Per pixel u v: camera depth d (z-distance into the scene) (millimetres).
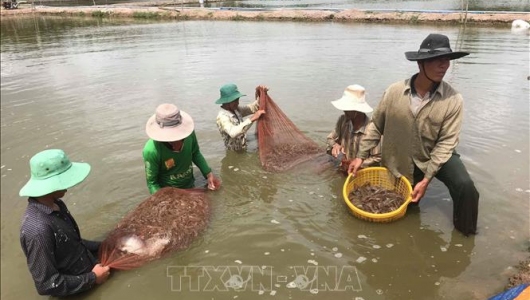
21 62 11266
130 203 4543
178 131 4086
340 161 5383
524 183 4605
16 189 4820
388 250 3691
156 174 4418
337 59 10305
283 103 7395
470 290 3172
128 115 7086
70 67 10555
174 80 9070
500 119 6391
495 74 8633
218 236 3949
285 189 4793
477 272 3367
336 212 4309
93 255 3711
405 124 3922
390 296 3154
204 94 8047
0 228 4133
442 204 4359
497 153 5340
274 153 5523
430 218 4133
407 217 4160
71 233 3213
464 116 6547
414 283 3281
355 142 4996
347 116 4973
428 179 3793
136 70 10023
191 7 26391
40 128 6578
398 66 9367
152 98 7918
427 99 3709
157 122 4109
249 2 30734
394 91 3928
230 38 14211
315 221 4160
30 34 17156
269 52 11492
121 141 6074
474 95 7449
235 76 9141
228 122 5570
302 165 5320
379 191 4387
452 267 3443
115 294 3264
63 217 3193
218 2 31656
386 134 4141
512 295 2740
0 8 30031
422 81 3670
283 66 9836
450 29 14547
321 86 8234
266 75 9125
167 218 3896
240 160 5562
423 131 3842
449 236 3854
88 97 8086
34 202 2998
